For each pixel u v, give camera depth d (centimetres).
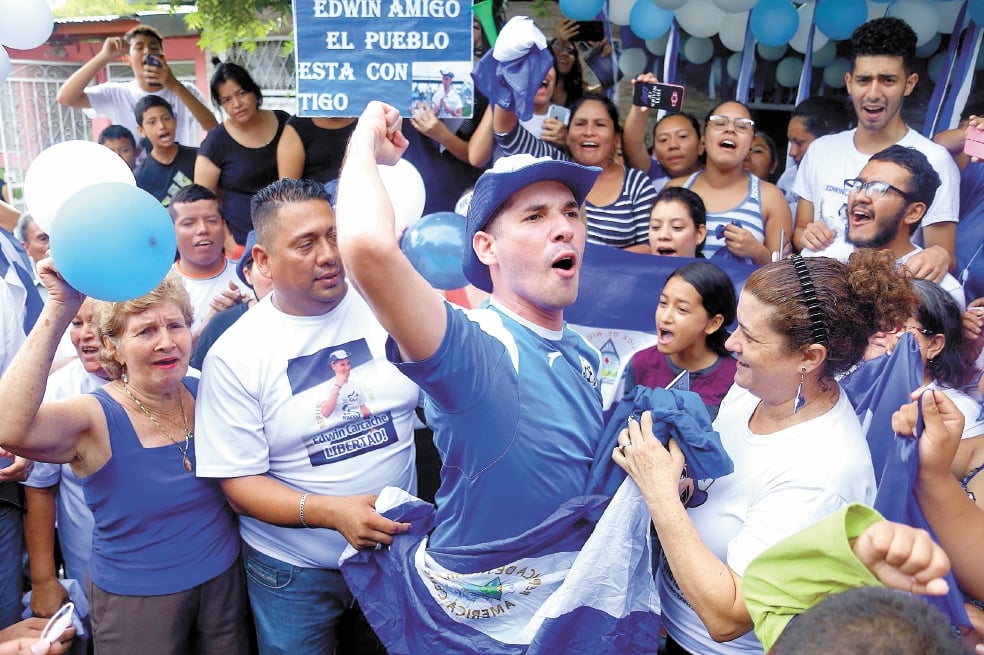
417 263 311
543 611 181
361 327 243
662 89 392
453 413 164
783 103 463
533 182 169
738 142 361
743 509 179
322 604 246
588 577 177
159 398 233
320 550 239
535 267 169
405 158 411
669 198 340
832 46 447
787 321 166
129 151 485
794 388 174
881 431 225
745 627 164
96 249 191
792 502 168
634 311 330
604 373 333
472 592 186
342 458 240
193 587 236
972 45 389
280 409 236
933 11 388
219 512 242
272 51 539
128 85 504
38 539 274
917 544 117
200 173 438
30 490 271
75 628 264
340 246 145
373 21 313
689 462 177
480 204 173
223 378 234
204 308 372
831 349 167
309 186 235
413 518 212
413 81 317
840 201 362
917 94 418
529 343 173
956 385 241
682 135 394
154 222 200
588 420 181
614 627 180
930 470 180
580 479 178
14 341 323
